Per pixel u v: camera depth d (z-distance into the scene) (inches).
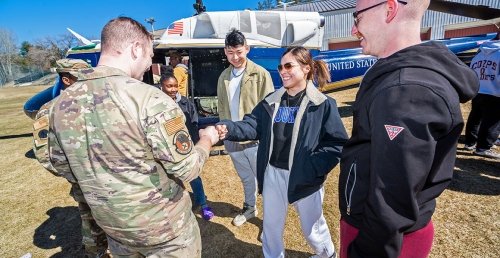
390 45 36.6
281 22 216.1
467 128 157.8
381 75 34.9
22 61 1902.1
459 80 31.9
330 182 141.8
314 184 68.7
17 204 141.2
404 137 29.2
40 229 118.3
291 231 106.5
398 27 35.5
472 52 283.1
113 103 40.8
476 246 91.0
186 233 52.2
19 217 128.6
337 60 241.6
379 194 30.8
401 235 31.6
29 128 331.3
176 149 42.4
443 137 33.4
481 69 141.0
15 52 1964.8
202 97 197.8
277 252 78.4
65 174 48.9
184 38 219.5
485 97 141.2
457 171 138.3
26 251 104.4
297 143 68.3
